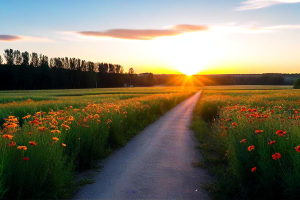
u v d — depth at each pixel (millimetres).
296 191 3611
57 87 116062
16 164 4152
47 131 5508
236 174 4988
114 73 150125
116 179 5551
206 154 7641
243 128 5566
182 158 7293
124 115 11086
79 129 6902
